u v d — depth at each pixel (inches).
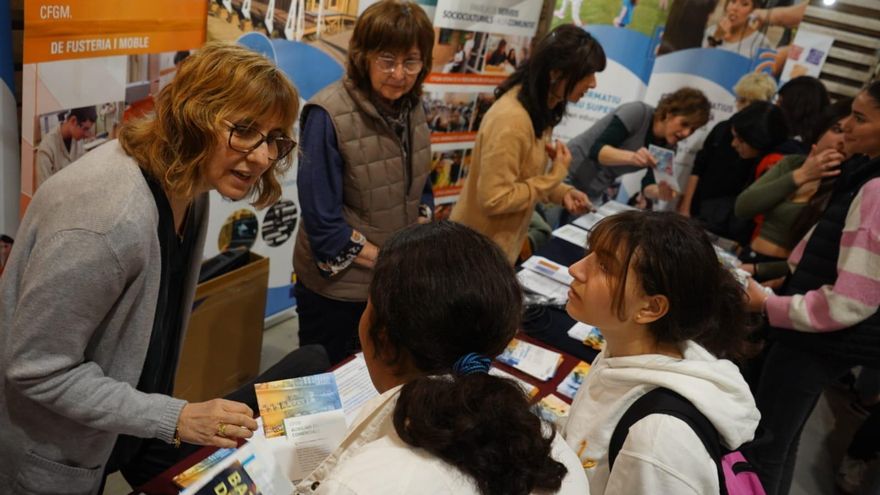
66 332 37.7
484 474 24.6
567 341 73.2
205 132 39.2
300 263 81.2
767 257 114.4
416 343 27.1
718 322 41.8
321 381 55.0
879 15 120.7
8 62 70.4
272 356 116.0
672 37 134.7
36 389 38.6
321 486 26.0
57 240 36.6
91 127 77.0
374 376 31.4
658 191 145.8
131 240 38.0
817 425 119.0
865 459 96.1
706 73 135.1
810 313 70.4
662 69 137.5
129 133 41.1
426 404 25.3
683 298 38.7
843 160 100.9
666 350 42.3
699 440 36.6
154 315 43.2
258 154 41.4
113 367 42.5
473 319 26.8
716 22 131.1
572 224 111.6
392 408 29.3
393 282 27.4
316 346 64.8
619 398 41.1
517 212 89.6
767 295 75.9
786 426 78.0
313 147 70.2
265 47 96.8
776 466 79.4
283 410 50.6
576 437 43.6
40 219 38.8
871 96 70.1
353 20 109.0
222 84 39.1
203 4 86.6
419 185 81.7
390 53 67.6
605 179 146.9
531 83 79.9
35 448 43.4
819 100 121.0
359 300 79.1
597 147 142.6
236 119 39.8
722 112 136.9
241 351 99.2
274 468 44.0
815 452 110.2
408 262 27.4
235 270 93.0
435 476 24.8
